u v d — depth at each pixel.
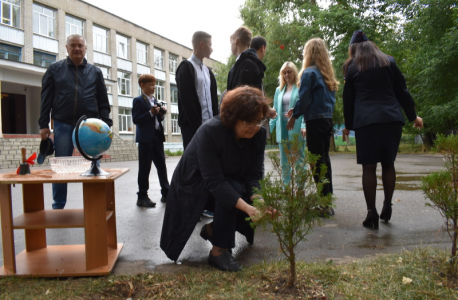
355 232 3.53
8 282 2.37
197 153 2.62
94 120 2.57
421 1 16.48
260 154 2.85
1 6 22.67
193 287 2.23
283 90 5.10
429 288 2.09
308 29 20.39
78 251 2.98
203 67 4.45
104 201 2.58
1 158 14.15
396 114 3.47
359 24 18.48
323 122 4.04
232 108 2.42
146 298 2.15
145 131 4.96
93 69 4.56
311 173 2.11
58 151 4.34
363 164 3.63
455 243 2.34
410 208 4.55
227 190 2.50
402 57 21.56
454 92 17.06
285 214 2.09
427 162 12.22
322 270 2.37
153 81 5.10
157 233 3.69
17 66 17.73
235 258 2.89
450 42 15.45
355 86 3.68
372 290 2.10
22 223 2.55
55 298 2.14
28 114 24.70
